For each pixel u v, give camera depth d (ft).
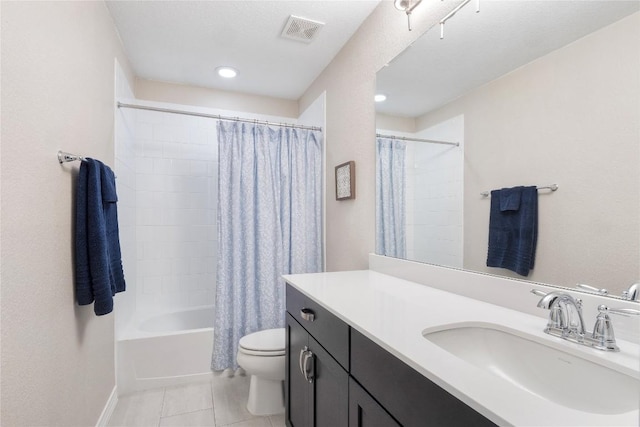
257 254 7.79
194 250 9.52
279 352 5.87
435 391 2.12
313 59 7.80
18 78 2.93
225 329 7.39
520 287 3.44
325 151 8.11
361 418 3.08
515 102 3.61
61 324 3.80
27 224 3.09
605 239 2.77
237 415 5.98
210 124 9.59
